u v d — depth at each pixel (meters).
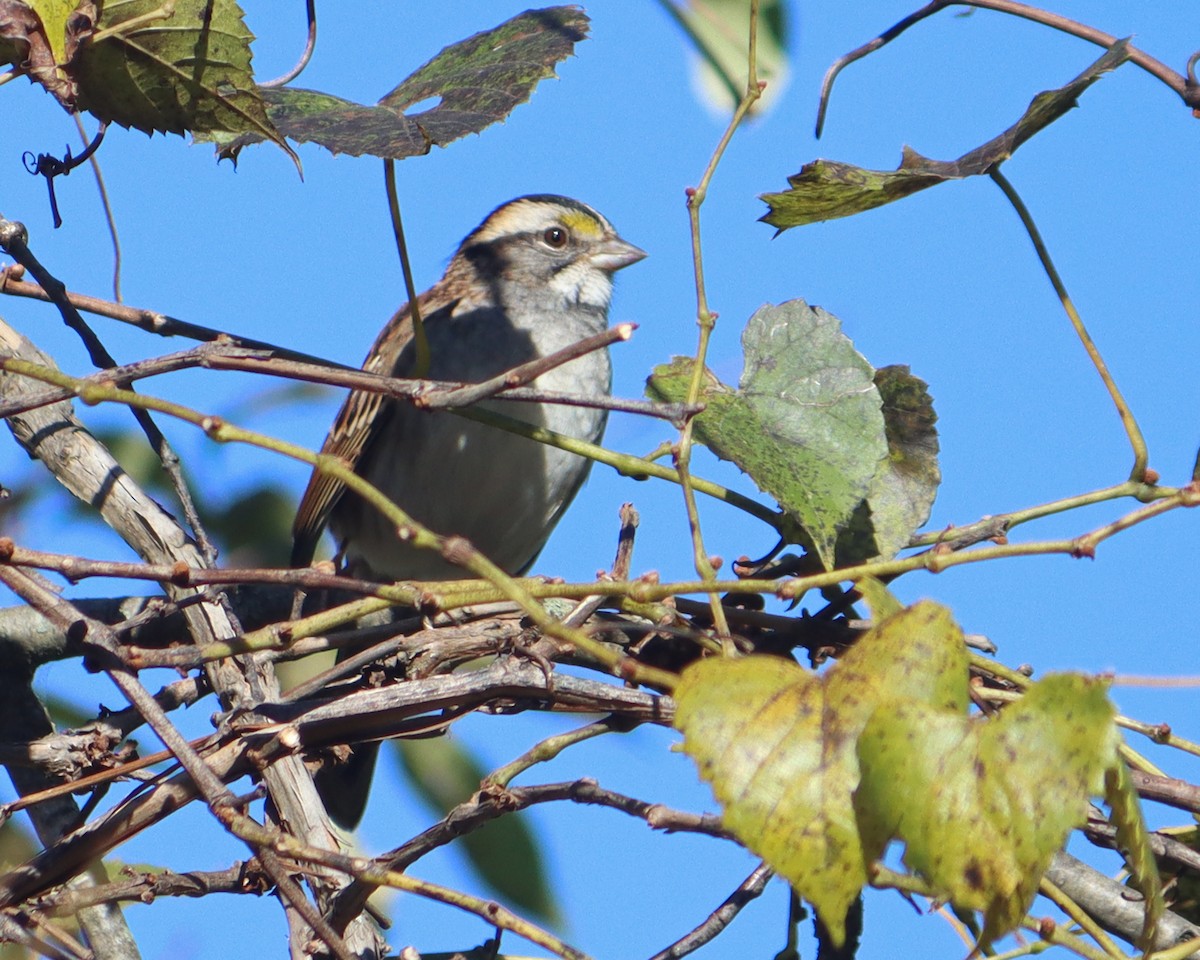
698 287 5.12
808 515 5.34
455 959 5.62
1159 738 5.38
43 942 4.45
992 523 5.52
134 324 5.58
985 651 5.88
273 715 5.00
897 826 3.23
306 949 5.08
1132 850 3.79
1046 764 3.19
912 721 3.25
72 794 5.47
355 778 6.74
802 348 5.69
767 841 3.31
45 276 5.54
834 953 5.32
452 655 5.71
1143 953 3.93
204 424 3.94
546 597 4.35
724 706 3.44
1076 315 5.54
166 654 4.45
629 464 5.27
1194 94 5.40
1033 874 3.16
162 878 5.14
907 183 5.65
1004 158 5.41
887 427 6.02
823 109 5.80
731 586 4.34
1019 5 5.70
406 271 5.38
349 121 4.74
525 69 4.79
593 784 4.78
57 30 4.75
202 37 4.74
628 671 3.84
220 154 5.44
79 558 4.32
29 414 6.01
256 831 4.08
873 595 4.07
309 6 5.77
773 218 6.03
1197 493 4.49
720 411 5.60
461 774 6.61
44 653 6.38
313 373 4.61
